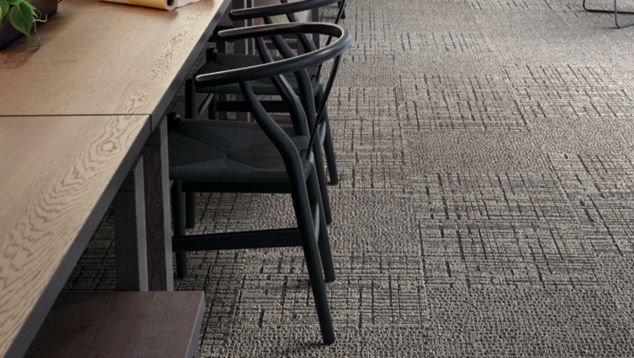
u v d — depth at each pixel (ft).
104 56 6.17
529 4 18.57
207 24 7.11
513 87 13.17
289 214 9.16
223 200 9.50
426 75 13.76
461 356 6.77
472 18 17.43
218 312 7.36
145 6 7.61
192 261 8.18
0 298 3.13
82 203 3.86
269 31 7.21
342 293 7.66
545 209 9.22
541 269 8.05
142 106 5.13
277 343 6.93
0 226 3.65
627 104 12.38
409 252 8.36
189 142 7.12
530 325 7.18
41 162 4.29
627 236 8.66
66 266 3.45
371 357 6.75
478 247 8.45
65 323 4.41
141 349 4.21
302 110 7.28
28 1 6.65
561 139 11.10
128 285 5.50
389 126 11.59
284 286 7.77
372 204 9.35
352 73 13.84
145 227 5.76
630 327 7.16
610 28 16.60
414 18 17.48
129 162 4.50
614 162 10.40
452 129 11.46
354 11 18.11
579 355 6.79
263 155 6.88
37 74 5.74
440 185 9.80
